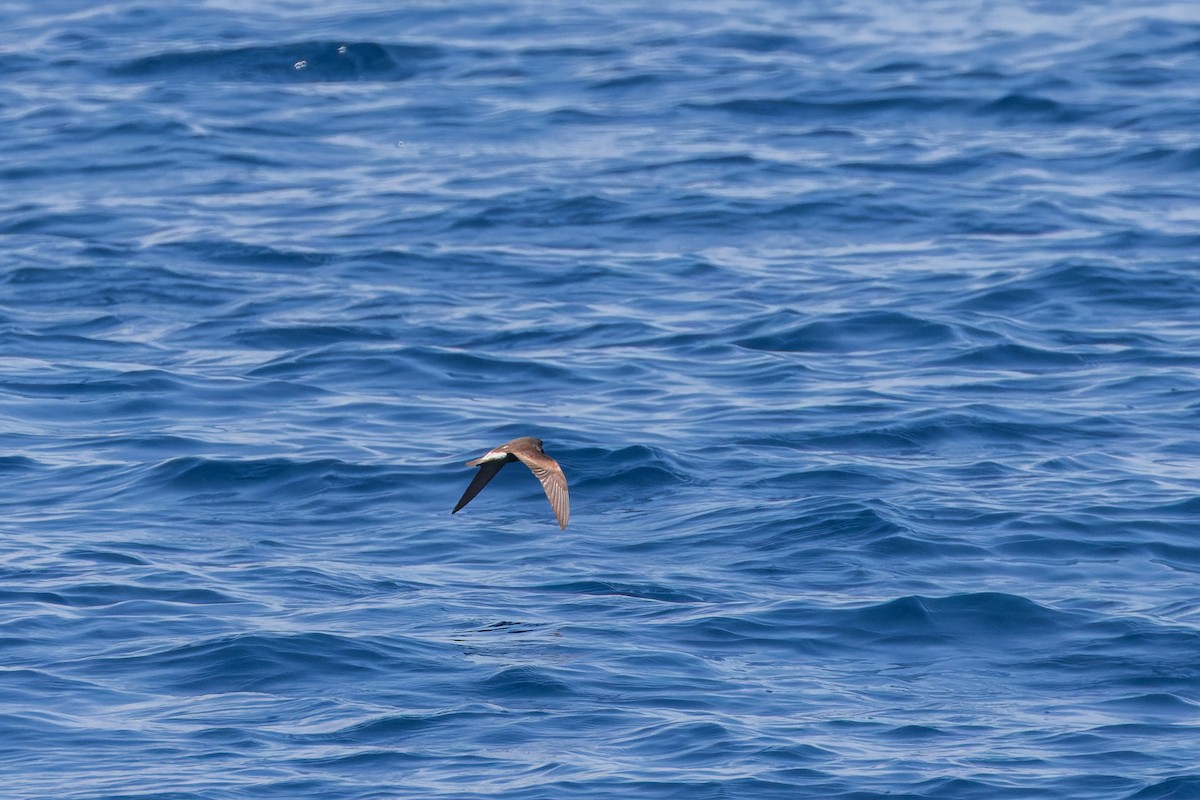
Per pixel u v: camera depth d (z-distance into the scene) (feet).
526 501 98.84
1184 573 86.99
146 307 140.05
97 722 69.00
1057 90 209.26
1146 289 140.97
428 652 76.23
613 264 151.12
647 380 121.70
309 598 83.35
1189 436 108.88
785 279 146.20
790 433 109.40
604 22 250.98
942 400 115.55
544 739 67.72
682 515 95.71
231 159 186.60
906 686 73.87
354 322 135.74
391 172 181.88
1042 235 157.17
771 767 65.16
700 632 79.10
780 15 258.78
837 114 203.41
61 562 87.76
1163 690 73.05
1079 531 92.17
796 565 87.92
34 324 135.85
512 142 192.95
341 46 228.63
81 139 192.65
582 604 82.64
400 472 102.63
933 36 242.78
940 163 181.88
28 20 250.78
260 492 100.07
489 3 260.42
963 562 88.22
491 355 127.24
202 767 65.00
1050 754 66.80
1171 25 242.78
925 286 142.82
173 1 260.83
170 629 78.79
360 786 63.62
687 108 205.36
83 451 107.14
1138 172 177.99
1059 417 112.47
